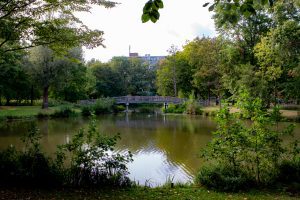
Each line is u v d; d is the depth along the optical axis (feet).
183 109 150.51
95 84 195.11
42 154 24.58
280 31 86.17
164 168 45.62
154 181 39.52
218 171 23.43
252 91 95.40
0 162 23.95
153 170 44.88
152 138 72.43
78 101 156.66
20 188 22.06
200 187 22.85
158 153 55.83
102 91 220.02
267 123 23.71
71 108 132.46
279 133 23.88
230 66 116.47
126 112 160.04
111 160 24.91
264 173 23.68
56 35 30.40
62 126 92.38
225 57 119.65
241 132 23.79
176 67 180.55
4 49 36.96
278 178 23.07
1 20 27.71
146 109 188.14
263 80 95.55
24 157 24.48
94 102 156.04
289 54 85.20
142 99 164.04
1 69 113.91
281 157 25.38
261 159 24.02
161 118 122.93
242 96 25.09
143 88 253.65
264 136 23.48
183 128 89.51
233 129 24.08
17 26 28.78
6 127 87.20
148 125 98.63
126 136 75.82
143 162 49.52
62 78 123.85
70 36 30.83
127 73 245.65
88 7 30.42
